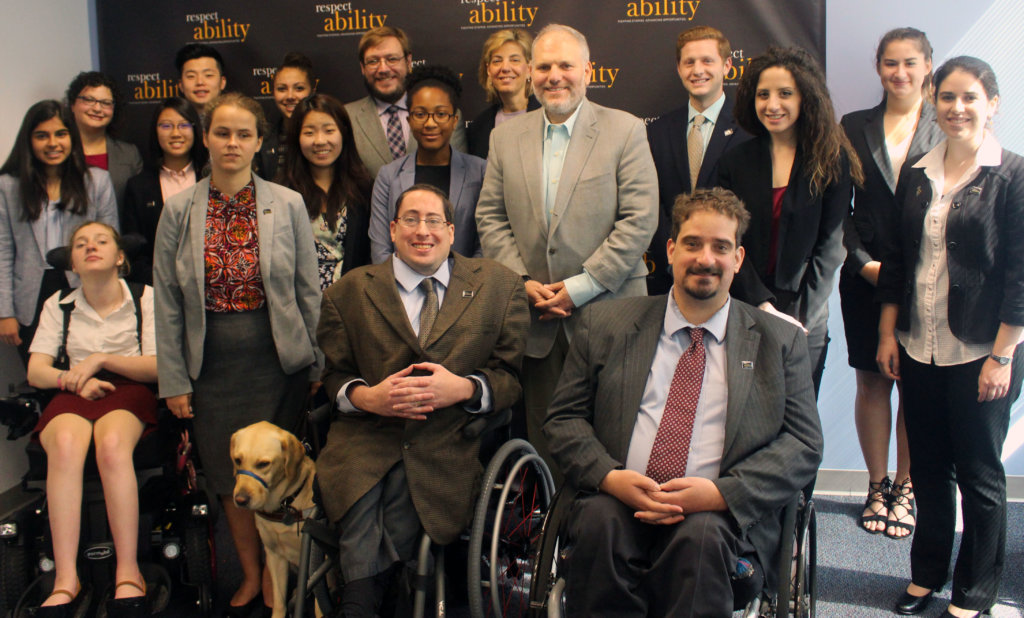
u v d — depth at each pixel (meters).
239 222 2.58
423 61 3.74
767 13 3.54
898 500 3.29
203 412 2.62
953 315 2.46
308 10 3.75
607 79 3.66
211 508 2.60
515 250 2.81
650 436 2.08
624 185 2.73
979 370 2.45
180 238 2.56
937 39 3.44
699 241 2.05
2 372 3.42
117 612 2.45
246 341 2.59
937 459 2.60
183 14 3.81
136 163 3.59
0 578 2.69
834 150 2.59
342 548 2.14
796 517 2.07
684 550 1.86
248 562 2.70
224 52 3.80
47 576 2.58
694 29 3.16
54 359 2.76
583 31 3.65
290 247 2.62
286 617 2.50
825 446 3.70
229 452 2.62
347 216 3.06
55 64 3.68
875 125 3.09
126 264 2.85
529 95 3.46
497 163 2.87
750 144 2.75
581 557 1.91
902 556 3.05
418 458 2.23
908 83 2.99
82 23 3.84
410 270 2.40
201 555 2.63
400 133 3.47
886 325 2.75
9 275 3.18
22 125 3.15
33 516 2.62
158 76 3.86
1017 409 3.49
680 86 3.64
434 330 2.34
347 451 2.25
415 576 2.15
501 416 2.37
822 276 2.69
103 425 2.56
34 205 3.16
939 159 2.55
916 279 2.58
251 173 2.64
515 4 3.67
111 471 2.51
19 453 3.54
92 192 3.27
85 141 3.49
